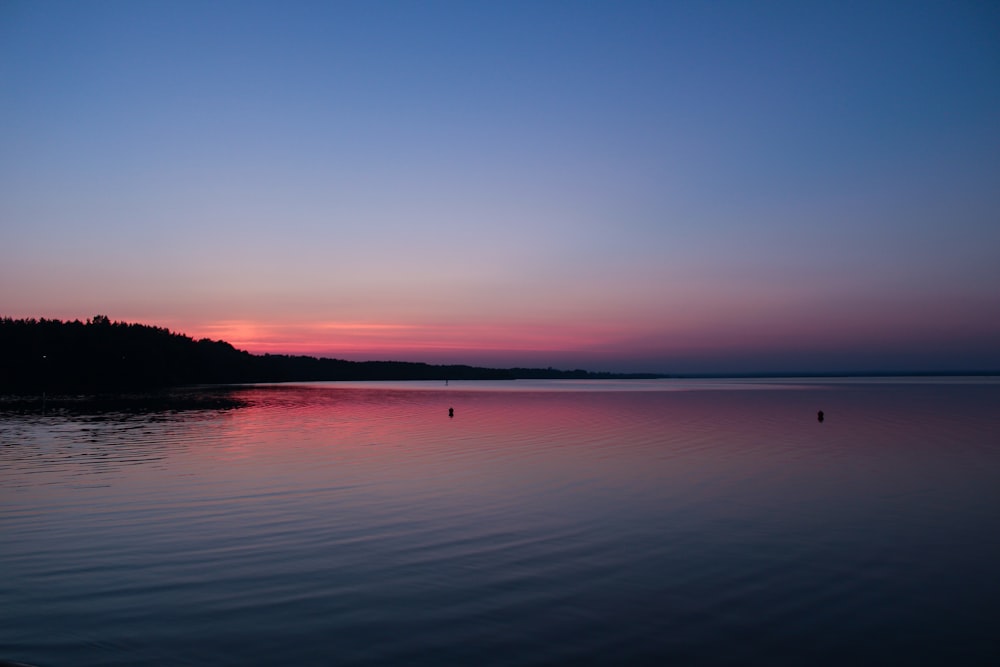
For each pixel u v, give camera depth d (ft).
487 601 34.63
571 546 44.52
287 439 106.42
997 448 94.99
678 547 44.45
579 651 29.12
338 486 64.44
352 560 41.11
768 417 155.53
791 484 66.64
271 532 47.32
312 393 326.24
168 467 75.66
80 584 36.58
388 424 136.98
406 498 59.00
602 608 33.83
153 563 40.19
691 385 570.87
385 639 30.12
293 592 35.63
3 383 332.60
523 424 137.39
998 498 60.13
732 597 35.45
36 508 54.19
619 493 61.77
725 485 65.92
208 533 46.88
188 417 152.87
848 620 32.60
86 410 175.63
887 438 108.37
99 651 28.68
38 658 28.02
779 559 41.96
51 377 354.33
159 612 32.86
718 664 28.09
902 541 46.14
